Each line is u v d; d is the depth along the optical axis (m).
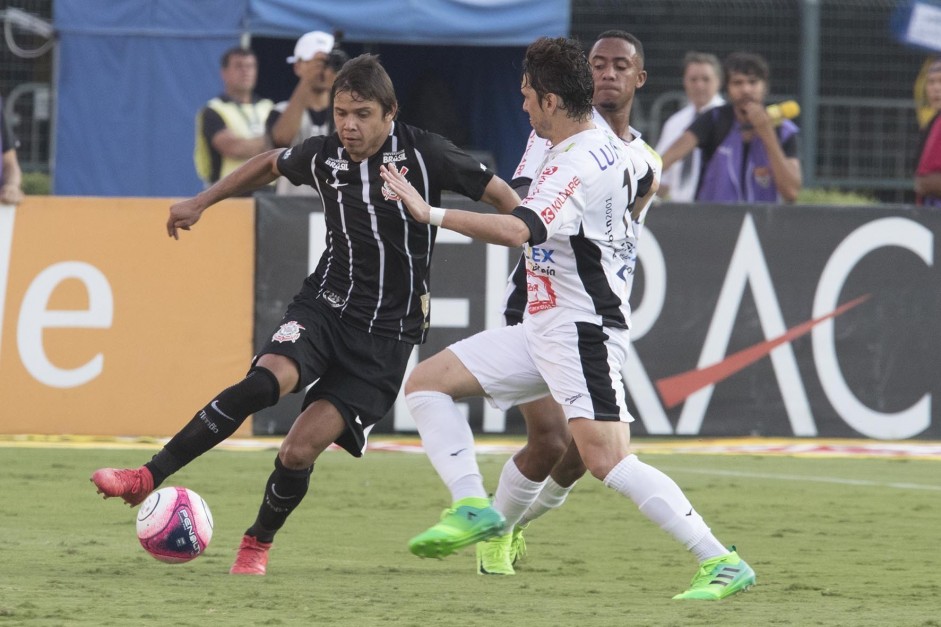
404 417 37.44
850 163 59.97
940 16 59.34
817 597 17.28
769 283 37.16
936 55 59.59
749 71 38.31
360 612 15.20
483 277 36.56
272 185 40.25
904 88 60.81
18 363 35.94
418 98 60.38
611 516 26.12
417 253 18.70
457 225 16.02
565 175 16.59
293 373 18.00
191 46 51.94
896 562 20.98
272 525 18.52
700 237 37.03
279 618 14.62
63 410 35.97
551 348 17.28
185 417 36.06
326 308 18.59
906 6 59.41
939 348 37.50
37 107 55.97
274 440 36.88
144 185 52.09
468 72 62.91
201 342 36.12
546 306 17.36
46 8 56.44
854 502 28.23
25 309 35.94
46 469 30.55
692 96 41.88
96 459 32.31
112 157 52.06
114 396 36.03
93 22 51.91
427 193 18.45
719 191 39.03
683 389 37.06
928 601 16.98
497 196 18.59
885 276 37.41
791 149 39.41
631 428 37.06
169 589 16.73
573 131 17.14
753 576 17.12
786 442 37.09
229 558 20.16
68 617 14.37
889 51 60.69
